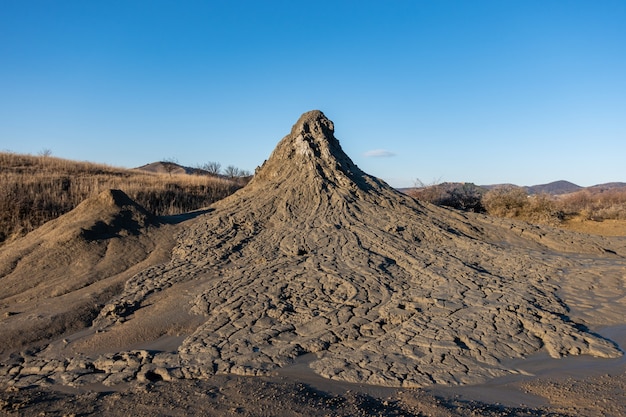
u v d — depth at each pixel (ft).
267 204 54.54
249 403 18.03
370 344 25.31
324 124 67.67
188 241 45.52
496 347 24.43
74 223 45.14
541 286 35.65
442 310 29.35
